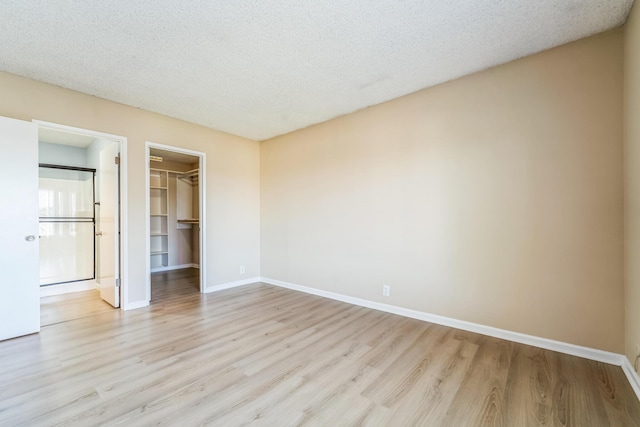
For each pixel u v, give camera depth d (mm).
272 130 4316
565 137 2271
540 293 2387
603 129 2133
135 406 1650
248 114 3674
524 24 2008
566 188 2273
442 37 2146
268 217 4730
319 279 4000
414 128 3082
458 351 2338
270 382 1903
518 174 2473
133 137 3410
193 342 2504
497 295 2590
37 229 2691
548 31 2092
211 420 1542
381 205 3348
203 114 3670
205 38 2139
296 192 4305
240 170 4598
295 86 2924
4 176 2510
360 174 3543
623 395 1756
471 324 2729
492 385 1869
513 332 2510
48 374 1978
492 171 2600
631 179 1920
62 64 2486
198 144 4059
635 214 1853
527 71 2424
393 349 2379
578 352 2232
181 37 2125
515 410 1633
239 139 4586
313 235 4074
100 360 2178
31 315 2643
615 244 2094
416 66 2559
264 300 3768
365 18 1924
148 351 2328
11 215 2545
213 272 4238
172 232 6016
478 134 2672
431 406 1669
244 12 1856
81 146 4594
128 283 3365
